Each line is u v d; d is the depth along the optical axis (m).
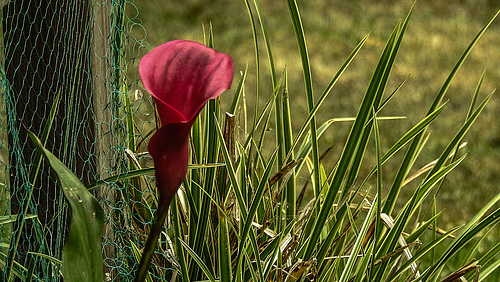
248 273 1.41
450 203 3.07
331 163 3.46
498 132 3.90
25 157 1.38
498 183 3.29
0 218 1.32
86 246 1.06
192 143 1.43
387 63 1.38
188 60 1.02
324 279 1.42
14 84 1.37
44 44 1.33
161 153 1.00
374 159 3.49
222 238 1.28
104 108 1.37
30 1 1.34
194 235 1.41
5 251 1.41
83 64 1.34
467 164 3.47
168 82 1.02
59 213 1.31
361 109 1.39
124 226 1.43
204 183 1.41
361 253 1.46
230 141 1.40
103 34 1.35
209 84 1.01
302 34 1.41
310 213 1.48
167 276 1.45
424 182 1.42
